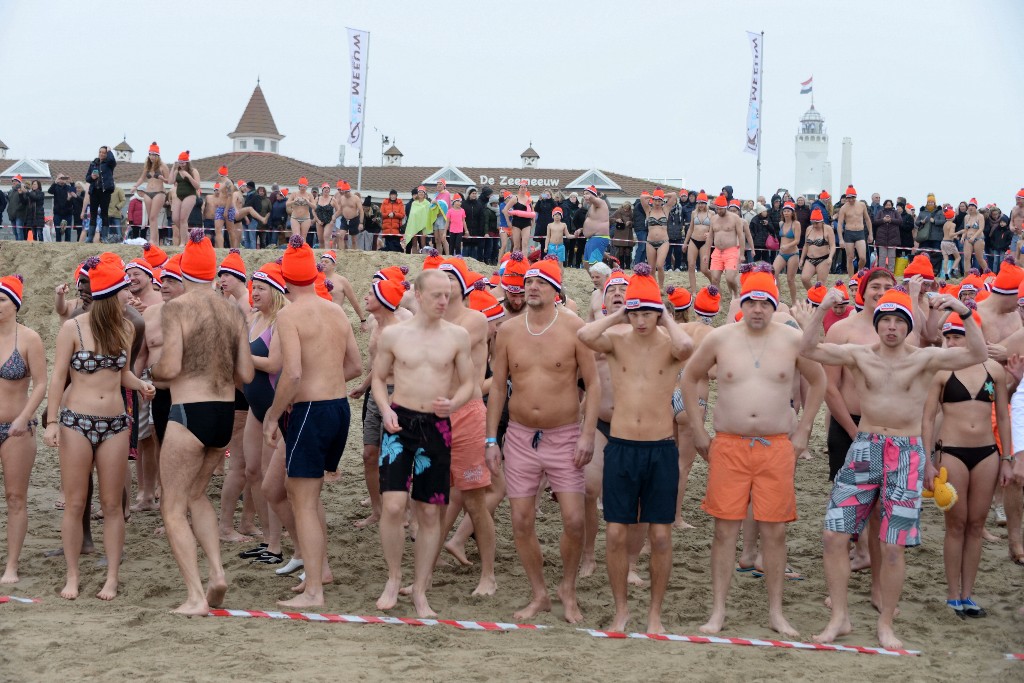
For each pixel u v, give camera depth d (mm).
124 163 46000
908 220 21000
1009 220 20656
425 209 20312
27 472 7031
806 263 18266
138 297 8844
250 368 6445
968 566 6836
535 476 6477
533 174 46656
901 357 6145
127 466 6785
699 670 5305
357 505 9422
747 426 6199
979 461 6730
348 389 15914
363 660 5234
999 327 8297
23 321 18469
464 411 6938
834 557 6258
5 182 45938
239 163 46094
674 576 7551
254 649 5375
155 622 5945
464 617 6461
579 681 5008
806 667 5457
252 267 19172
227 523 8125
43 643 5391
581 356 6406
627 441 6145
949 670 5516
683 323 8516
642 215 19375
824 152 114938
